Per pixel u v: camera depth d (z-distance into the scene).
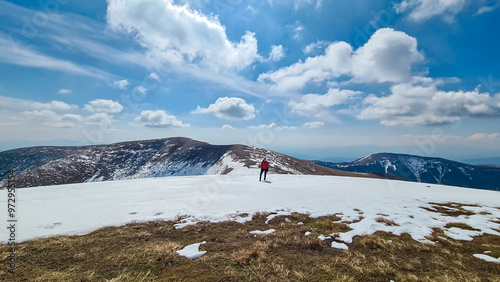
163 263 5.79
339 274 5.32
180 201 12.39
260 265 5.70
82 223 8.65
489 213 10.81
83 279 5.02
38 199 12.85
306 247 6.86
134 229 8.30
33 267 5.46
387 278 5.18
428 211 10.98
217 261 5.90
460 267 5.66
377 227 8.55
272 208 11.22
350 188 17.47
